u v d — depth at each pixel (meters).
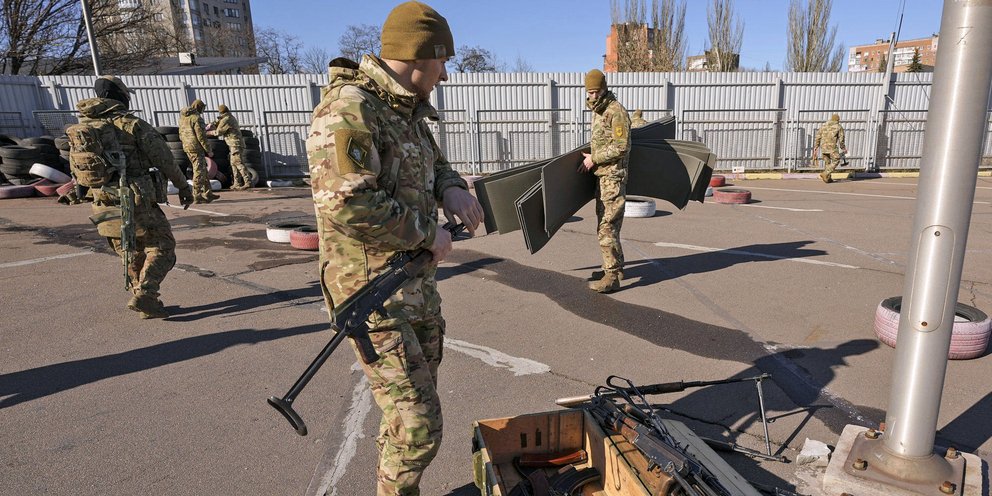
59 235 8.45
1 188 12.38
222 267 6.57
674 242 7.76
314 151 1.75
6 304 5.27
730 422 3.17
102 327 4.69
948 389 3.49
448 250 2.01
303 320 4.82
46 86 16.48
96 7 25.44
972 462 2.55
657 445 2.29
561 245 7.64
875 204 11.34
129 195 4.45
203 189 12.09
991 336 4.13
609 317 4.87
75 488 2.63
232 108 16.58
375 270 1.93
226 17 96.62
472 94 16.83
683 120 17.16
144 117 16.39
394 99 1.90
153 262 4.73
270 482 2.67
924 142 2.25
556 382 3.67
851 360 3.95
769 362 3.93
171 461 2.84
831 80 17.28
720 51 35.88
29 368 3.92
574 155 5.19
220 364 3.97
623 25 34.72
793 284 5.75
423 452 1.99
